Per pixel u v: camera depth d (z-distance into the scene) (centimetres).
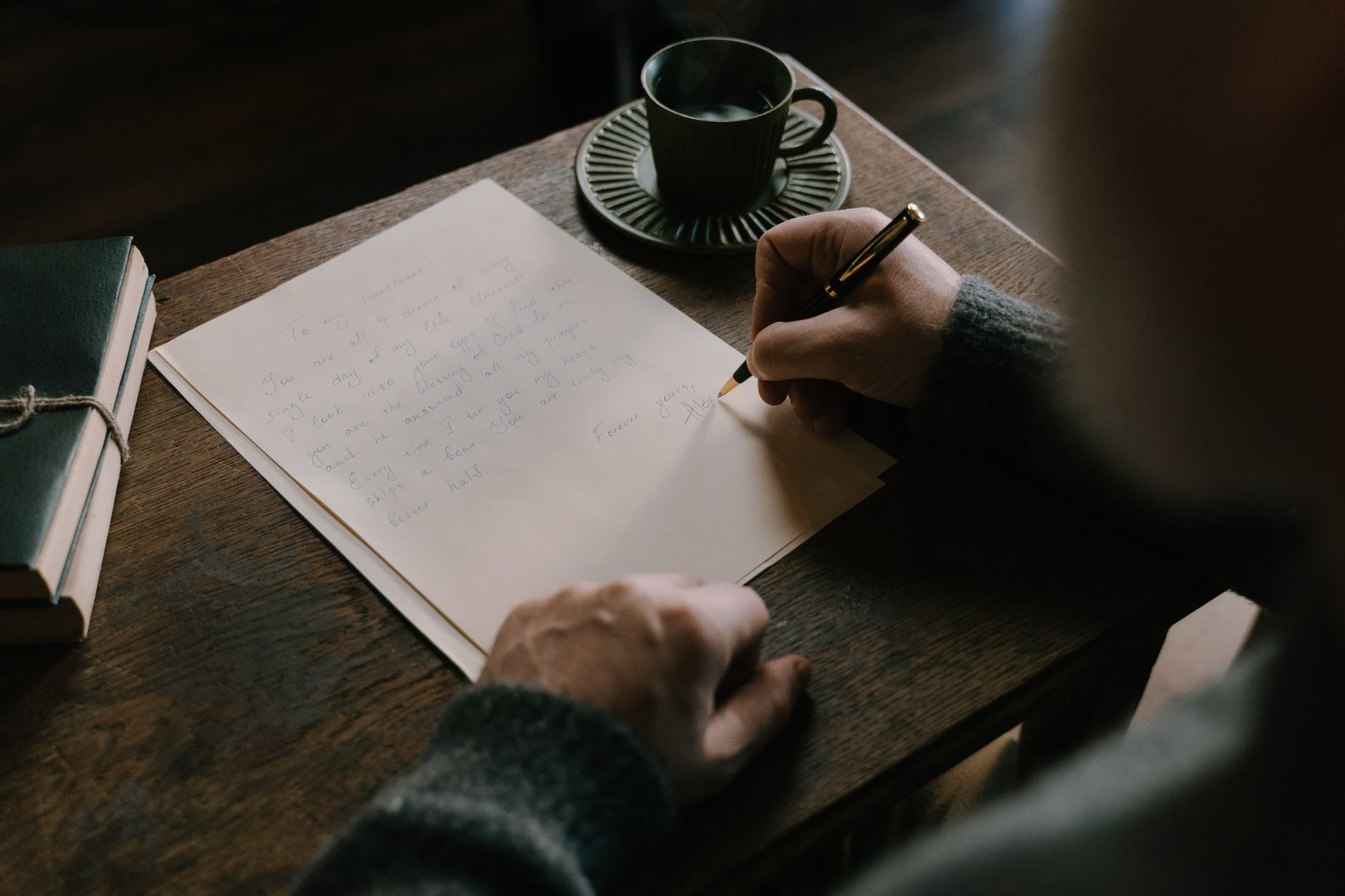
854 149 93
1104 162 35
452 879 61
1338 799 51
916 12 194
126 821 69
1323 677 48
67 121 173
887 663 72
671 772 66
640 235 87
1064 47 34
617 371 81
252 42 187
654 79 86
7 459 73
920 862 64
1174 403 43
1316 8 28
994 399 75
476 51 187
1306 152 30
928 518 76
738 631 69
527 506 76
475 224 88
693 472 78
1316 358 35
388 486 77
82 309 78
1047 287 85
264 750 70
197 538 76
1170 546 75
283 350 82
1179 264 35
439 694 71
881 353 76
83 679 72
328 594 74
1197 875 57
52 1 192
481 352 82
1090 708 86
